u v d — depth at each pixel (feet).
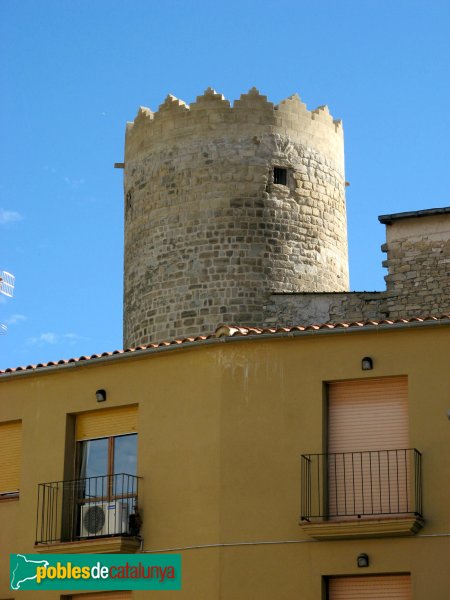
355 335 88.53
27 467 97.30
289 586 85.40
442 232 132.77
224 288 147.84
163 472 91.15
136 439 94.17
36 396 98.63
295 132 154.51
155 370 93.76
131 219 156.87
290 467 87.56
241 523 87.45
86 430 96.58
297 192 153.17
